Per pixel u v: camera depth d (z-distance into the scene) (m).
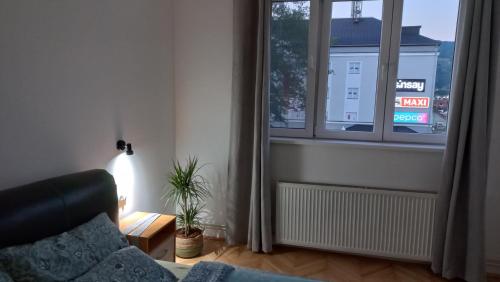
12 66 1.60
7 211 1.39
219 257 2.93
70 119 1.97
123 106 2.47
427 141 2.87
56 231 1.60
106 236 1.69
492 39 2.38
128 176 2.57
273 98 3.12
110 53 2.30
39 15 1.73
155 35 2.88
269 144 2.94
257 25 2.87
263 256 2.96
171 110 3.23
